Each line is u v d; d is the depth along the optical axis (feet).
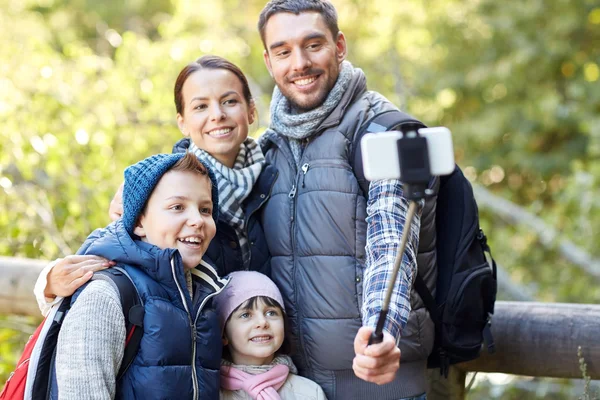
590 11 30.12
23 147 14.17
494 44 32.27
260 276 7.25
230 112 7.60
